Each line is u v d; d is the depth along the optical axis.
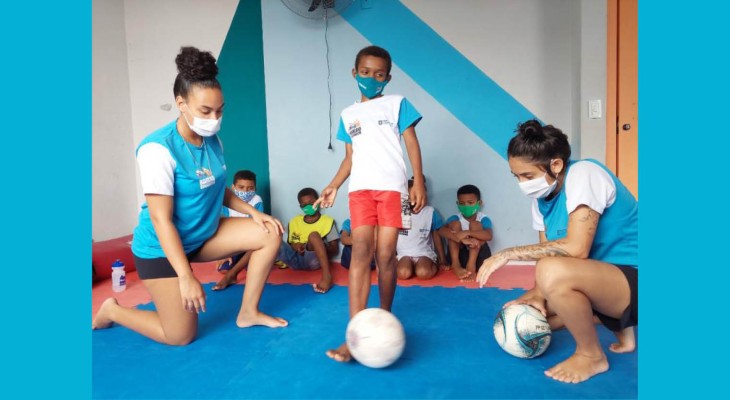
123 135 3.86
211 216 2.07
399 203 1.95
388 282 1.95
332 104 3.58
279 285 2.93
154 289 1.91
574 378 1.55
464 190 3.23
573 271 1.50
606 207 1.60
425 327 2.10
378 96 2.09
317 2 3.39
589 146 3.01
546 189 1.62
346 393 1.53
